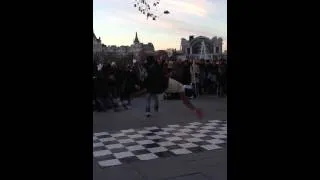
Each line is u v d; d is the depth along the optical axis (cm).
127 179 385
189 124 738
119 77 1023
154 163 444
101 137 607
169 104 1099
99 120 792
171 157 472
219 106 1038
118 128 691
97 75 944
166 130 669
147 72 861
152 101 1198
